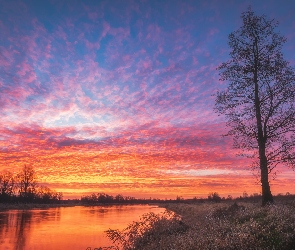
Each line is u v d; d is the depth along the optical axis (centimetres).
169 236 1244
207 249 902
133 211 5641
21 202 8394
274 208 1239
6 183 8394
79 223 2914
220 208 1805
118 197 14000
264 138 1827
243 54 1908
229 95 1906
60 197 10781
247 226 1020
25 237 1911
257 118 1853
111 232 1380
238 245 877
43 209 6538
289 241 858
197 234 1083
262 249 841
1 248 1523
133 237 1341
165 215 1614
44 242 1705
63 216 4050
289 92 1759
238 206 1773
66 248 1508
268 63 1833
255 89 1878
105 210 6253
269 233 929
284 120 1764
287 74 1778
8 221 3139
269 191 1750
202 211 2345
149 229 1401
